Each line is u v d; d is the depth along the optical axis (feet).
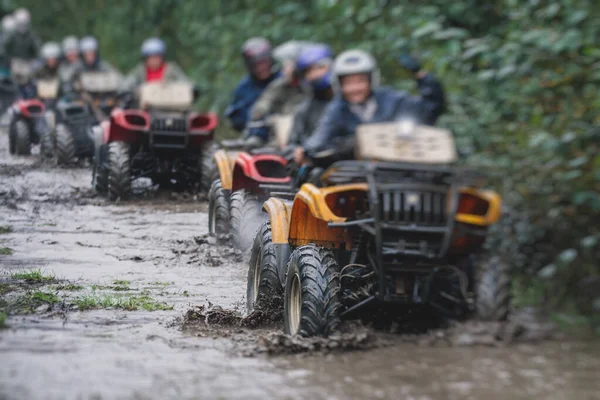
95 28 225.76
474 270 48.32
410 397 38.99
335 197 48.52
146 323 52.26
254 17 149.18
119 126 100.89
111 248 75.05
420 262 47.57
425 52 92.68
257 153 74.28
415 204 46.24
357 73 52.80
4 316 51.34
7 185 108.78
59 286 60.90
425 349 46.01
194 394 39.29
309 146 53.93
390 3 111.86
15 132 140.97
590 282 56.34
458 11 96.17
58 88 147.84
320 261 47.91
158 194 105.09
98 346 46.65
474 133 77.56
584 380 41.06
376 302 48.60
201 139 104.01
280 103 95.30
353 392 39.68
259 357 45.11
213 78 161.38
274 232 52.47
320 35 120.67
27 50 192.44
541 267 59.77
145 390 39.65
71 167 125.08
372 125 48.03
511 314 50.16
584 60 74.90
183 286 62.75
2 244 75.51
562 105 72.49
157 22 192.44
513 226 61.00
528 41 78.64
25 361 43.32
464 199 48.39
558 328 49.26
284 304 50.08
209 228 80.07
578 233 61.46
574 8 78.74
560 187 64.18
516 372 42.14
